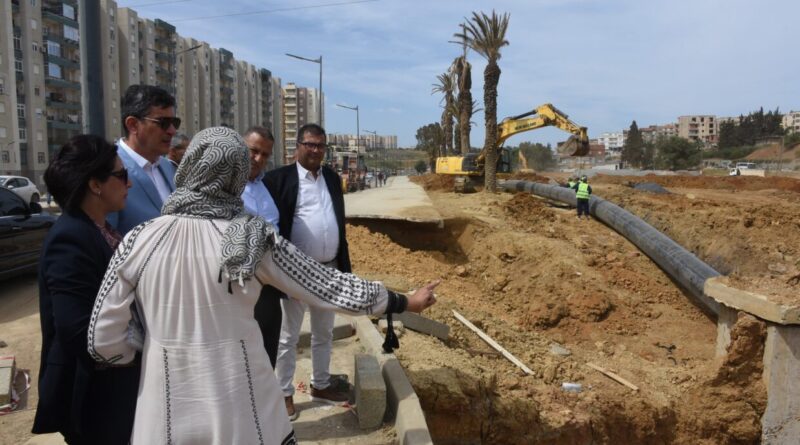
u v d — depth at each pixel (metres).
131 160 3.15
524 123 26.62
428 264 12.70
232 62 86.38
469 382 6.19
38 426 2.23
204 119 78.69
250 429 2.15
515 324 10.59
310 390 4.91
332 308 2.31
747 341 7.80
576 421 6.94
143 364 2.12
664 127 172.50
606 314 10.89
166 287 2.07
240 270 2.06
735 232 15.36
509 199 22.22
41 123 51.75
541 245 13.24
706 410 7.93
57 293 2.13
